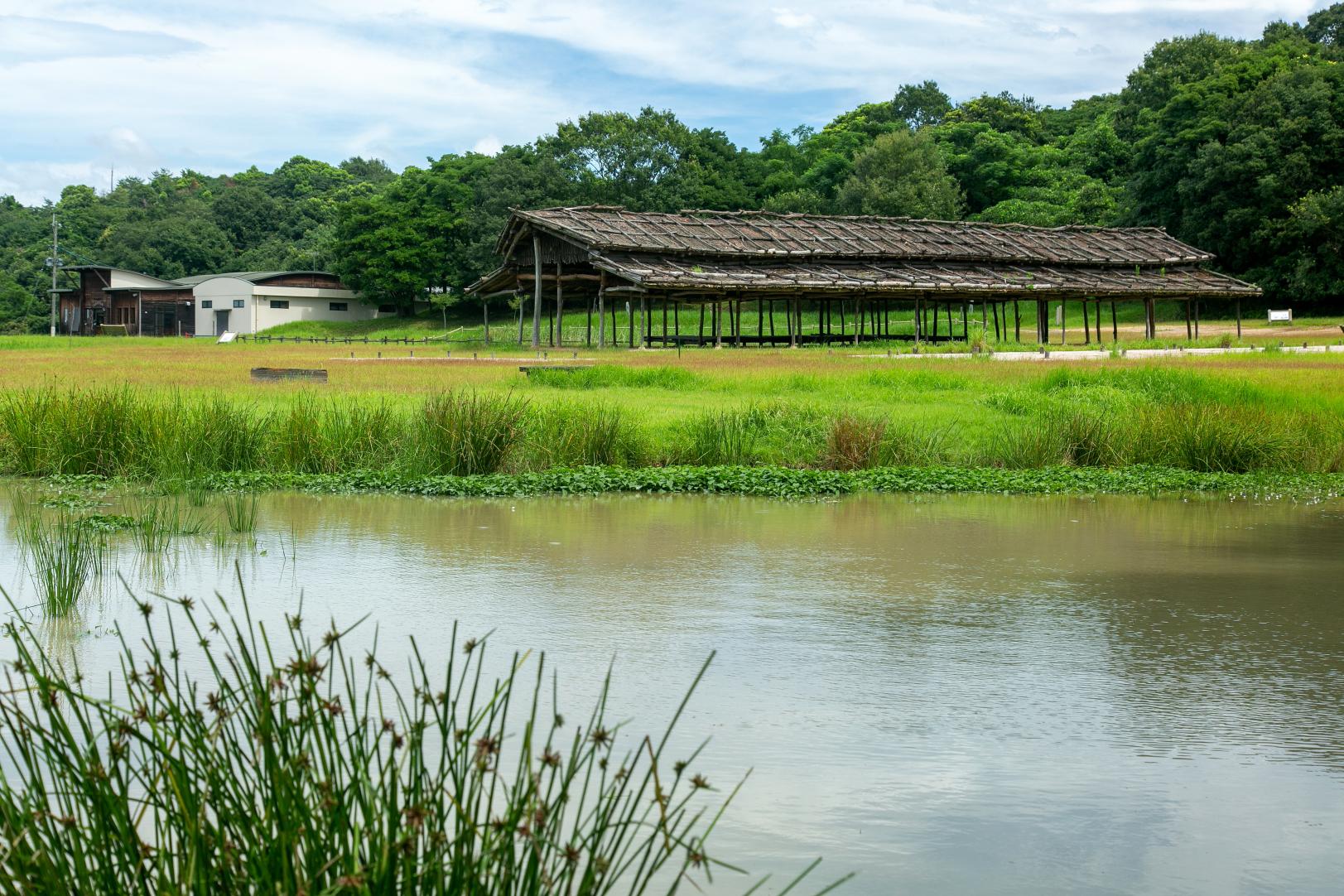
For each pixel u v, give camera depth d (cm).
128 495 1306
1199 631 759
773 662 671
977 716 586
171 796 335
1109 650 712
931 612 804
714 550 1026
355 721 307
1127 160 9338
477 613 775
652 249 4847
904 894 403
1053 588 884
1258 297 7375
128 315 9138
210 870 290
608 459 1564
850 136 10131
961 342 5209
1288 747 550
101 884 287
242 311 8625
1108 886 413
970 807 479
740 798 482
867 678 646
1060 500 1388
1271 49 8388
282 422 1620
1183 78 8844
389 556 966
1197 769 522
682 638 722
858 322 5231
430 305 9081
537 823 282
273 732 314
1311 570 959
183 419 1513
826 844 445
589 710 579
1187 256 5719
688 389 2502
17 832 281
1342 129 6925
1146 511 1294
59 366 3334
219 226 12044
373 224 8725
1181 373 2367
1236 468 1638
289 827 286
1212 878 421
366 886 264
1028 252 5566
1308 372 2689
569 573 912
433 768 484
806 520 1207
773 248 5125
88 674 609
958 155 9494
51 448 1457
